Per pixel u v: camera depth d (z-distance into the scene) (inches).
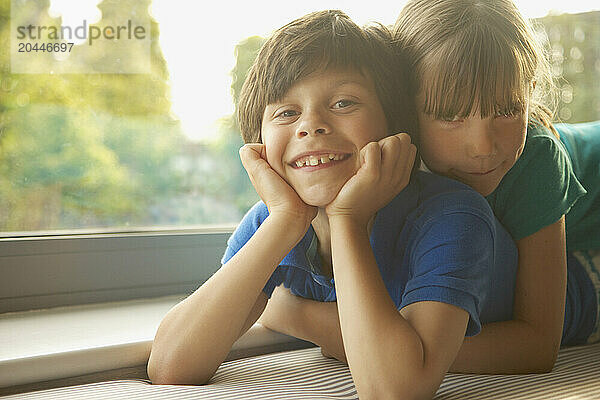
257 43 48.8
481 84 28.2
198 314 29.4
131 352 31.3
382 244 30.8
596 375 31.5
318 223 31.8
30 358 28.5
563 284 33.6
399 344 25.0
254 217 34.2
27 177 40.4
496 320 33.6
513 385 29.2
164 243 44.3
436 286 26.7
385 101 29.6
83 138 42.3
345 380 30.5
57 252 40.1
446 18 29.5
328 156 28.3
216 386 28.5
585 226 42.2
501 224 33.8
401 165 28.6
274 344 36.7
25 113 40.4
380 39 30.6
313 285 34.2
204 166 47.3
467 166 30.1
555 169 33.8
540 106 36.5
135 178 44.3
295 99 28.8
